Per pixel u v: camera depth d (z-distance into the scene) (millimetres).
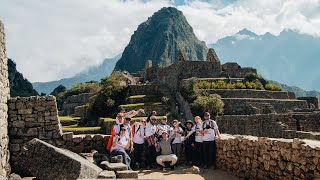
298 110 47250
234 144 13031
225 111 46844
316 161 8562
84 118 58938
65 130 46500
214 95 46719
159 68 66312
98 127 49938
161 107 51875
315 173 8594
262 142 11086
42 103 13664
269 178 10664
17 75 82938
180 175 13031
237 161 12805
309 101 58875
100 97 59062
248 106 46656
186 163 15438
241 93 51000
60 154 9914
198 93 49500
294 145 9430
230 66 65312
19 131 13305
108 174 10156
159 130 14875
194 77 55594
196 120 15125
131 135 14055
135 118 46344
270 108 46531
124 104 56250
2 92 12109
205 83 52469
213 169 14102
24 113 13445
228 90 50688
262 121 39156
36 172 9969
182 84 52875
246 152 12141
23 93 80250
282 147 10016
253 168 11648
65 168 9750
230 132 40281
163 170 13953
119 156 12617
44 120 13633
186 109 49250
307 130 38969
